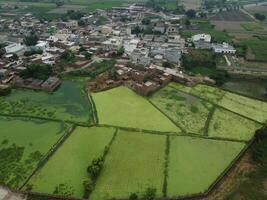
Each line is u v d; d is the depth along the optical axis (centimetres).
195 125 11512
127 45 19812
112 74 15400
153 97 13588
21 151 9975
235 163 9538
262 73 17025
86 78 15638
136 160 9556
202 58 18275
